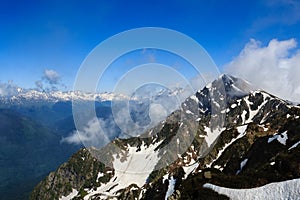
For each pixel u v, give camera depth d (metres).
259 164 125.25
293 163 68.50
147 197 160.50
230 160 156.00
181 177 143.75
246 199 55.41
